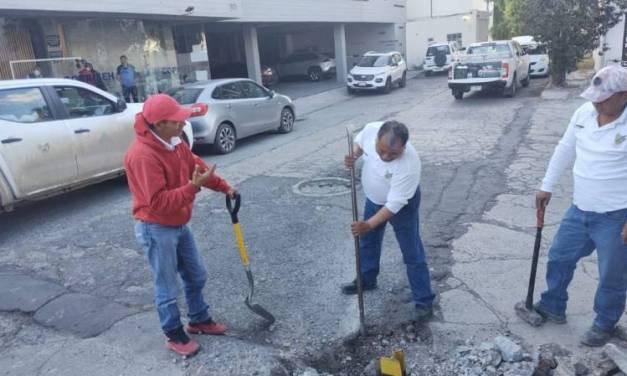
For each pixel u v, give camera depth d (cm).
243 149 1004
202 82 1022
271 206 616
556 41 1541
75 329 365
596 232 301
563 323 342
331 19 2309
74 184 651
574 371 294
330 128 1197
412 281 353
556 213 545
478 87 1441
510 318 353
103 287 433
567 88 1559
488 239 486
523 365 301
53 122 622
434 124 1136
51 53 1270
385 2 2764
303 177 742
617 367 288
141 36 1498
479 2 3300
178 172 299
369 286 401
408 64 3086
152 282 439
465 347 324
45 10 1100
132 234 553
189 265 327
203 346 333
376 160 328
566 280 329
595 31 1525
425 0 3275
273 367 311
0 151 564
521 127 1030
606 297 305
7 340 359
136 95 1378
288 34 3073
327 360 327
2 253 517
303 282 421
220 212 604
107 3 1222
